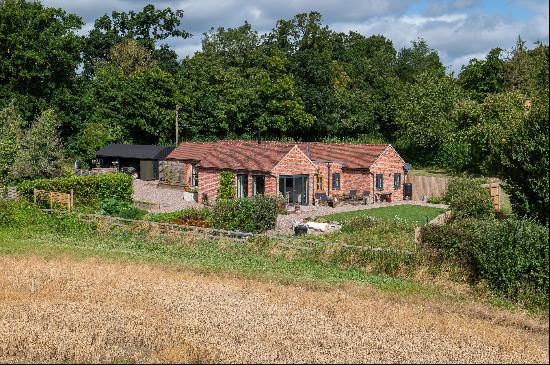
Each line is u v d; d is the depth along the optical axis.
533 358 16.05
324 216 44.59
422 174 66.50
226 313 19.88
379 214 45.72
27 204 39.28
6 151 50.34
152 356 16.08
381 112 90.25
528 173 24.97
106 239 33.72
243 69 102.81
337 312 20.28
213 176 51.50
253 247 30.67
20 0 68.50
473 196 40.12
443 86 72.31
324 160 54.59
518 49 77.88
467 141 60.91
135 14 111.31
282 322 18.89
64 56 69.50
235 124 85.31
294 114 83.31
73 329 18.14
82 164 73.62
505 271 22.92
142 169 68.25
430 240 27.06
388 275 26.58
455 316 20.25
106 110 78.75
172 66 104.38
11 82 67.19
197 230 33.72
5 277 24.61
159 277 25.17
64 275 25.12
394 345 16.80
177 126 77.00
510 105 58.62
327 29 110.38
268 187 48.19
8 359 16.09
